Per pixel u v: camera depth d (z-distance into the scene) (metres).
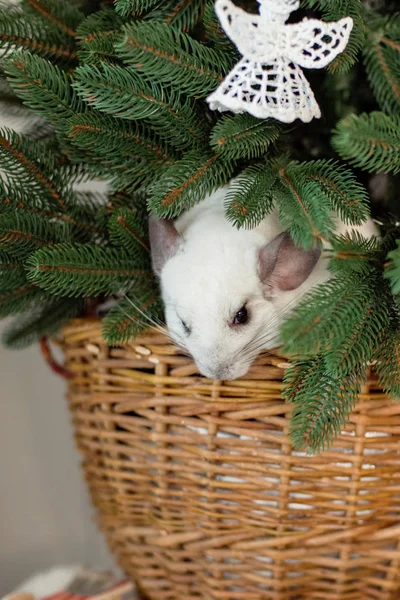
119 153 0.57
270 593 0.62
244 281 0.60
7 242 0.58
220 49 0.55
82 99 0.56
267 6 0.52
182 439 0.60
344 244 0.52
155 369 0.60
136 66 0.53
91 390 0.63
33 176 0.60
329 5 0.54
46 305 0.63
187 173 0.55
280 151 0.59
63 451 0.84
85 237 0.62
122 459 0.63
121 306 0.60
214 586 0.63
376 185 0.65
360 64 0.60
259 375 0.58
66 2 0.60
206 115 0.58
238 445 0.59
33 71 0.55
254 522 0.60
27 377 0.81
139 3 0.55
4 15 0.58
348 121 0.49
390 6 0.60
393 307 0.55
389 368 0.54
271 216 0.62
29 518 0.82
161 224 0.61
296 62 0.53
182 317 0.60
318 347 0.52
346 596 0.62
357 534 0.59
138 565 0.67
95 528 0.86
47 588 0.71
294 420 0.54
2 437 0.80
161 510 0.63
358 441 0.57
